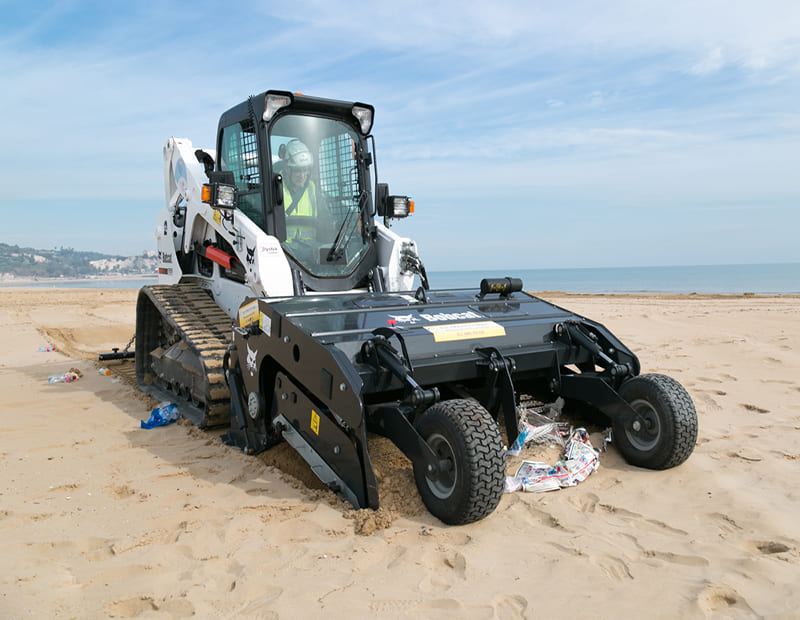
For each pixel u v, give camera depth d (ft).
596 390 14.73
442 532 10.94
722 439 16.06
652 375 14.07
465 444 10.86
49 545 10.92
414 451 11.96
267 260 17.53
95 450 16.62
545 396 16.76
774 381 22.85
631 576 9.17
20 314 55.31
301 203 19.65
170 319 20.51
